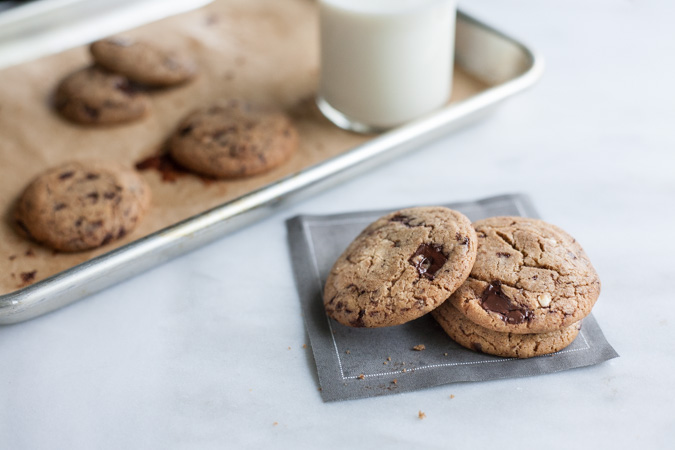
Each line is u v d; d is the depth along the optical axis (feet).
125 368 1.22
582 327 1.24
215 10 1.88
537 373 1.19
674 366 1.20
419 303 1.17
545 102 1.66
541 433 1.14
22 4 1.89
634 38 1.83
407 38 1.47
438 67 1.54
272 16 1.88
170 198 1.45
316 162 1.51
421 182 1.49
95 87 1.60
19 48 1.74
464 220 1.24
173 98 1.65
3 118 1.60
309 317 1.27
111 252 1.26
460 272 1.18
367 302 1.19
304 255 1.36
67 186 1.41
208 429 1.15
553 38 1.83
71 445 1.14
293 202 1.41
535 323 1.17
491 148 1.56
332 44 1.51
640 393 1.18
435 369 1.20
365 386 1.18
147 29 1.81
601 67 1.75
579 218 1.42
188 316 1.28
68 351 1.24
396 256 1.22
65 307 1.30
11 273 1.33
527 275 1.20
